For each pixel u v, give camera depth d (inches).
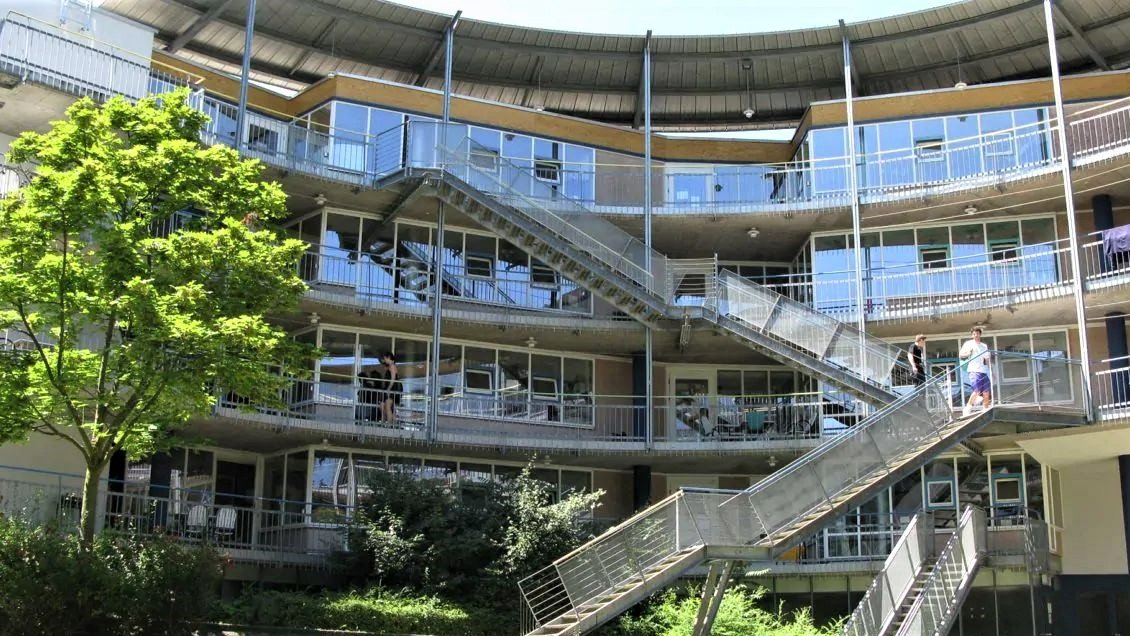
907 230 1254.3
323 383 1140.5
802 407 1206.9
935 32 1282.0
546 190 1155.9
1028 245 1171.9
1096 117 1097.4
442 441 1125.1
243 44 1328.7
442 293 1220.5
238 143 1082.7
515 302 1246.3
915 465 823.1
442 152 1121.4
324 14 1267.2
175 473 1092.5
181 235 720.3
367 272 1189.1
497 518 959.0
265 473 1173.1
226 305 732.7
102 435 701.3
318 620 802.8
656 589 693.9
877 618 767.7
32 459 894.4
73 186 670.5
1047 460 1083.9
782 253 1346.0
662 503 717.3
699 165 1379.2
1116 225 1182.9
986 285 1198.9
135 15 1251.8
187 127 768.3
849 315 1197.1
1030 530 1003.9
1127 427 962.7
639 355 1285.7
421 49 1348.4
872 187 1216.2
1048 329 1167.6
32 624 625.9
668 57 1338.6
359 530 952.9
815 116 1307.8
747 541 727.1
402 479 995.3
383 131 1187.3
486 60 1376.7
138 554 700.7
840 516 766.5
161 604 677.9
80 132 714.8
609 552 708.0
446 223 1250.0
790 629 912.3
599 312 1263.5
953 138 1258.0
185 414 745.6
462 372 1226.0
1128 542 1017.5
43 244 686.5
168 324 670.5
